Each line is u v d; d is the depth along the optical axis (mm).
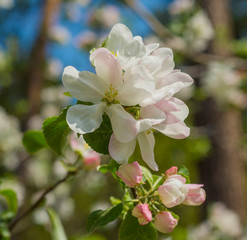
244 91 6160
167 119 1405
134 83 1381
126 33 1483
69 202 4852
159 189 1450
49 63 8633
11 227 1981
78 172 2113
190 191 1466
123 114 1372
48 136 1500
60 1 8430
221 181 6145
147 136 1430
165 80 1443
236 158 6266
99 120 1380
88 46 5273
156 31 5828
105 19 5715
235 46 6652
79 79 1410
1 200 3385
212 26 6648
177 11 6188
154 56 1443
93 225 1443
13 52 8914
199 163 6449
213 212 5160
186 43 6004
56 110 7852
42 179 6156
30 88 8211
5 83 8383
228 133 6242
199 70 6066
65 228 7469
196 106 6355
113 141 1375
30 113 7855
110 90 1418
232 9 15898
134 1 5668
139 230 1496
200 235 4969
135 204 1524
